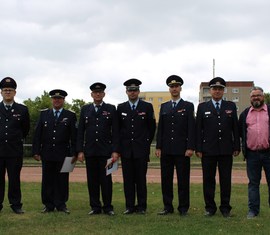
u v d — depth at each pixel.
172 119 5.36
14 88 5.47
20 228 4.64
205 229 4.53
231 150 5.21
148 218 5.09
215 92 5.29
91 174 5.43
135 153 5.39
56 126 5.57
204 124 5.29
